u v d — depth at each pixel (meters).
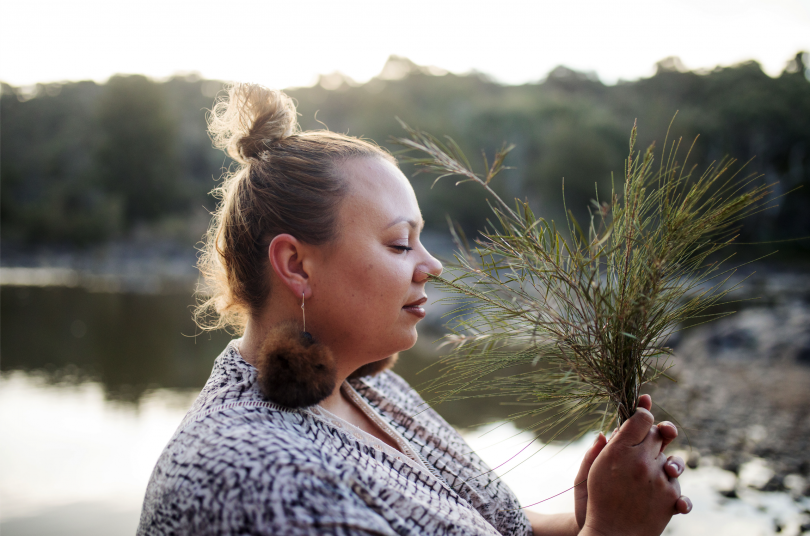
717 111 30.69
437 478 1.07
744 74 32.59
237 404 0.92
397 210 1.06
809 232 27.64
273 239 1.02
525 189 43.53
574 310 1.08
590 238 1.12
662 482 1.04
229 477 0.78
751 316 11.53
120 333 15.54
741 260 24.55
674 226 1.00
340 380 1.12
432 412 1.43
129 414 7.24
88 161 69.31
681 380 7.41
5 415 7.18
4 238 52.56
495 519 1.21
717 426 5.40
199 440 0.85
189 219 60.12
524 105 51.91
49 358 11.76
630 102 51.25
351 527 0.78
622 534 1.03
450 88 72.00
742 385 7.49
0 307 21.48
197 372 10.21
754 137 30.02
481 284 1.11
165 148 61.91
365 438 1.03
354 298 1.03
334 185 1.04
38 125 78.12
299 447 0.85
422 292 1.11
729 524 3.10
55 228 52.97
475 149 49.31
